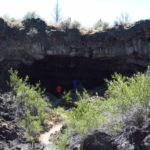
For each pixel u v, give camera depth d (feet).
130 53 113.70
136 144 49.06
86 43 113.80
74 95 106.52
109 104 58.39
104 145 52.37
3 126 71.82
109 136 53.52
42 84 120.37
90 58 115.65
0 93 96.68
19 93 84.84
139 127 52.44
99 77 120.88
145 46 113.50
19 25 113.60
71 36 113.70
